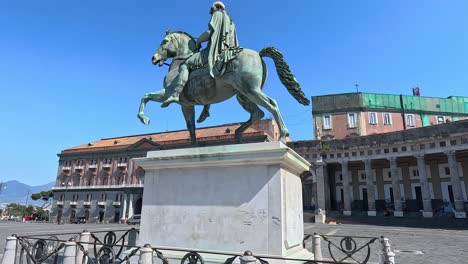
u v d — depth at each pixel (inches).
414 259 354.9
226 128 1818.4
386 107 1829.5
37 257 187.8
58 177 2340.1
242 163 165.8
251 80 183.0
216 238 162.1
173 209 177.5
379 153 1421.0
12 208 2878.9
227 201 165.2
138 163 194.9
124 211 2009.1
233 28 211.5
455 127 1220.5
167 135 2150.6
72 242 169.8
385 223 1135.0
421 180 1289.4
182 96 211.8
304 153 1588.3
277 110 179.8
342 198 1652.3
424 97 1902.1
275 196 155.1
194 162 176.4
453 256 378.9
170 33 223.5
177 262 162.6
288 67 189.3
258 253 150.6
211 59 195.0
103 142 2443.4
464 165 1412.4
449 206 1272.1
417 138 1316.4
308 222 1274.6
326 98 1884.8
